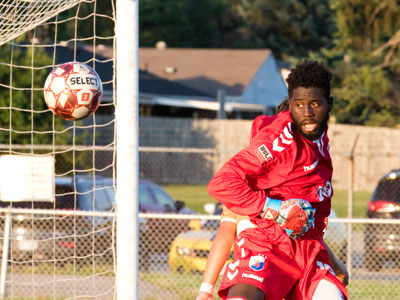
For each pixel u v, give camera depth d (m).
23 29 19.34
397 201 38.31
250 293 12.56
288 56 166.75
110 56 92.56
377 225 37.28
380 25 81.75
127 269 15.79
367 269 37.25
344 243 38.12
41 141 59.16
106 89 91.06
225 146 89.56
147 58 125.19
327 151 13.32
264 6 172.25
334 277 13.27
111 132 83.62
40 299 29.42
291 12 172.38
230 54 124.38
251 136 13.73
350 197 39.28
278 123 13.13
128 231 15.83
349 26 82.31
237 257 13.26
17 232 35.06
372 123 119.50
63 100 16.83
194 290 32.06
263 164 12.91
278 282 12.88
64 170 62.31
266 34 173.88
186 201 69.50
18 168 22.41
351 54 121.06
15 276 32.97
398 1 80.25
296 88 12.52
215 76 118.50
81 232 35.84
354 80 119.00
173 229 40.00
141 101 104.75
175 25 165.25
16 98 57.94
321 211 13.62
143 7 162.12
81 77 16.88
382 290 32.50
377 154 42.44
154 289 32.19
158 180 90.00
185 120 90.38
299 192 13.22
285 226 12.99
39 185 22.25
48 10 18.78
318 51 169.75
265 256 12.95
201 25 173.00
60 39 48.94
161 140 90.56
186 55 125.75
